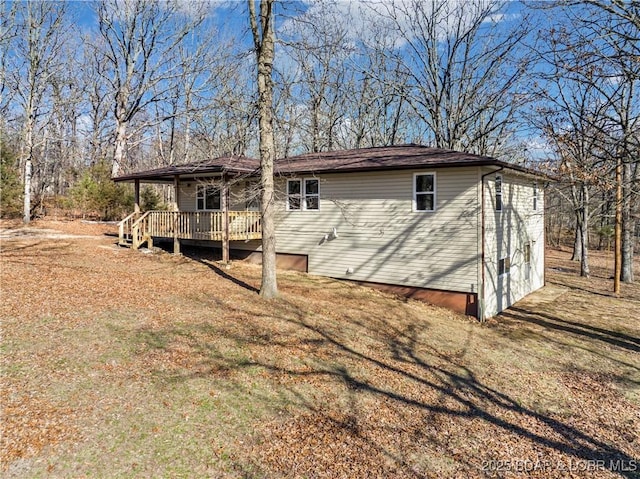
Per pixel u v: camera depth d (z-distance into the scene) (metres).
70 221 23.75
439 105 23.00
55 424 4.41
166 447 4.33
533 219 15.82
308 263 14.45
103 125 34.88
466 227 11.32
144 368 5.89
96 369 5.68
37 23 21.17
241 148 21.47
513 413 6.02
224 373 6.09
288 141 21.66
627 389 7.10
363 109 27.67
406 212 12.31
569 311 12.59
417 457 4.73
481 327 10.42
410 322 10.01
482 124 23.38
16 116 30.59
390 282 12.66
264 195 10.41
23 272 10.58
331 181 13.79
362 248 13.21
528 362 8.12
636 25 8.73
